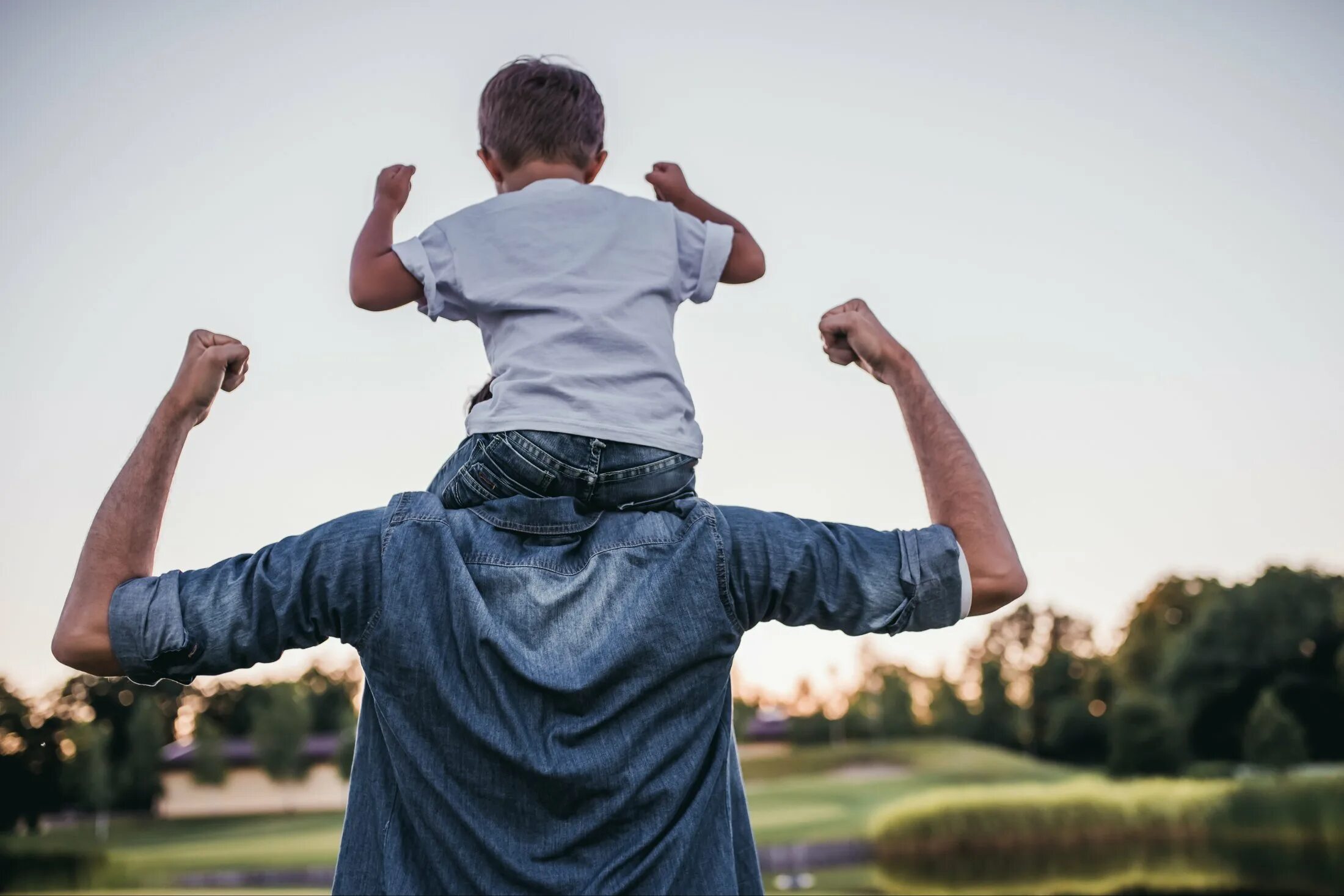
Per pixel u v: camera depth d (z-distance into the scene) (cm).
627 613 118
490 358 140
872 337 138
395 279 140
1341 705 4434
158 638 115
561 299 135
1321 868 3478
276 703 4550
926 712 5028
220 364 125
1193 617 4850
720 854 119
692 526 122
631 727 115
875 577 122
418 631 116
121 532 120
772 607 123
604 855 112
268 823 4338
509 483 126
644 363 134
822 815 4072
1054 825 3972
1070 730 4784
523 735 112
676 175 166
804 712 5038
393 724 116
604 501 126
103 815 3838
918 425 135
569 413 127
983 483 130
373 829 119
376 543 120
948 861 3762
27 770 3600
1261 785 4119
